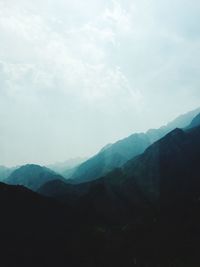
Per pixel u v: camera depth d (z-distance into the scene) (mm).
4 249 67312
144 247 68688
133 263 62500
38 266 64062
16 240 71188
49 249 70500
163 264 59406
